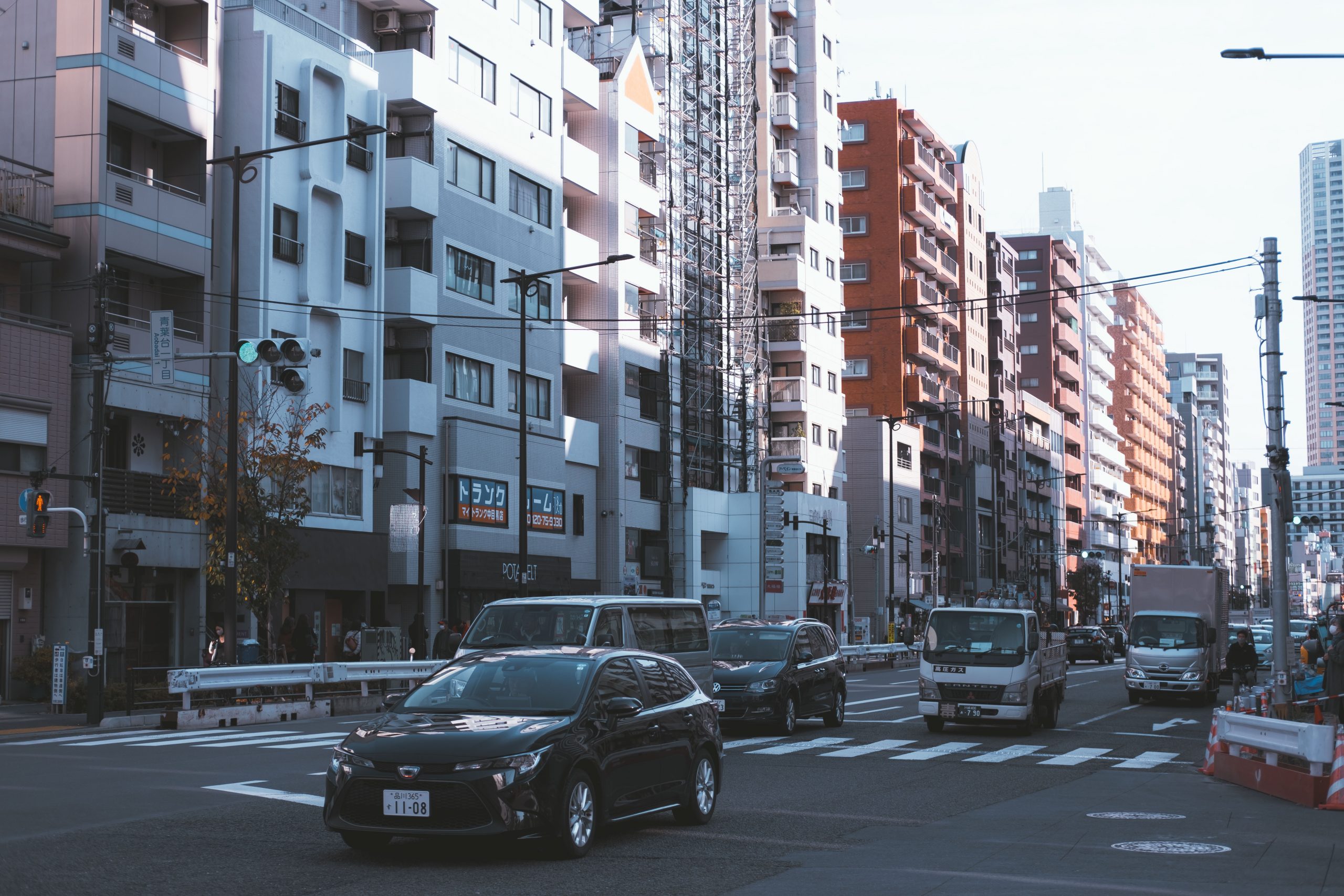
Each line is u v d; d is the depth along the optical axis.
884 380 90.81
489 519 49.22
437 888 9.77
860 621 82.81
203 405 37.22
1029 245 132.75
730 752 21.55
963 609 26.42
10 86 35.12
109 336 28.03
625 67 60.00
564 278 56.47
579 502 56.12
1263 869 11.15
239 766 18.23
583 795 11.23
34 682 31.66
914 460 91.50
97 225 34.12
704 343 67.12
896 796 16.16
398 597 45.97
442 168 47.62
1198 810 15.26
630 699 11.66
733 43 73.50
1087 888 10.13
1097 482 146.12
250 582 33.16
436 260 47.06
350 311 42.62
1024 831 13.31
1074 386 140.75
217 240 38.59
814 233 81.44
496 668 12.12
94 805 14.18
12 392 31.86
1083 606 127.06
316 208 41.34
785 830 13.09
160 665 35.97
